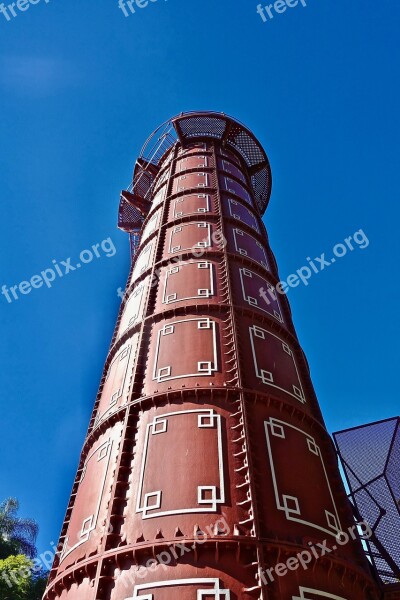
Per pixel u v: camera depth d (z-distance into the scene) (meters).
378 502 17.33
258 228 29.39
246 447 13.96
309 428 16.89
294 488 13.84
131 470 14.31
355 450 19.45
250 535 11.72
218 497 12.70
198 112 37.03
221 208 27.77
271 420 15.62
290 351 20.45
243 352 17.97
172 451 14.16
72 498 16.69
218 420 14.91
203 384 16.22
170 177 32.38
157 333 19.28
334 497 15.17
